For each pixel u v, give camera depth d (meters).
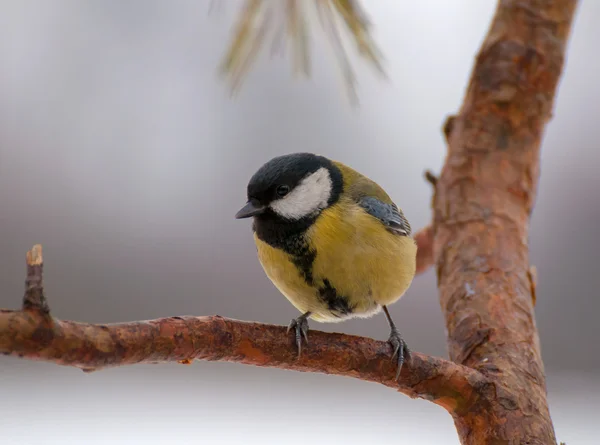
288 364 1.91
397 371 1.91
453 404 1.92
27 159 2.15
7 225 2.14
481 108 1.98
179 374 2.11
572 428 2.06
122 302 2.13
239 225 2.16
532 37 1.98
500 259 1.96
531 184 1.98
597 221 2.16
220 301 2.14
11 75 2.16
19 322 1.86
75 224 2.15
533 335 1.94
